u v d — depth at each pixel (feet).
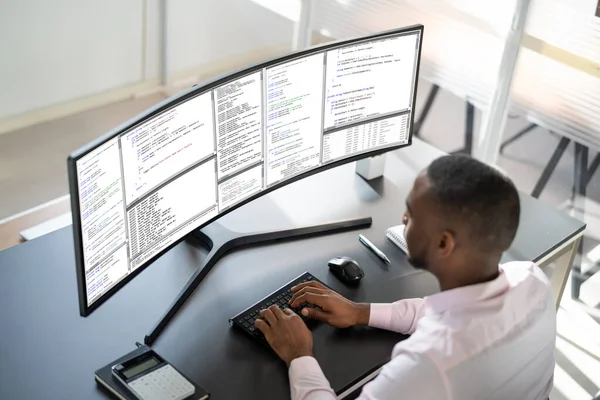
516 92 10.69
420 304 5.83
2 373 5.18
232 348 5.55
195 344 5.56
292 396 5.02
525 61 10.38
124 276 5.57
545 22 9.93
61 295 5.92
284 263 6.47
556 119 10.44
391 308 5.80
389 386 4.56
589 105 9.97
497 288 4.73
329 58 6.37
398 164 7.99
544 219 7.39
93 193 4.91
